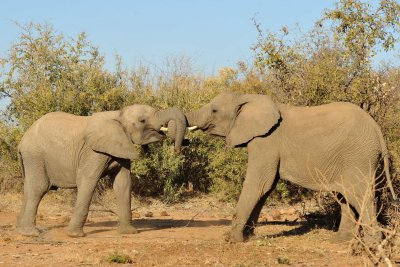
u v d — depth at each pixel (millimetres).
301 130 13672
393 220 12289
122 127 15047
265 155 13727
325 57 16844
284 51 17438
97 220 18000
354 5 17594
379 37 17516
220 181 19797
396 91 17078
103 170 14961
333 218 15625
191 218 18219
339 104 13859
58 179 15141
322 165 13430
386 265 9484
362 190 13062
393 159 15492
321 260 11602
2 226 16188
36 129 15195
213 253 12195
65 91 21953
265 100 13992
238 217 13688
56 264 11273
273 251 12492
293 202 19656
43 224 16688
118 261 11414
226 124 14320
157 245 13172
